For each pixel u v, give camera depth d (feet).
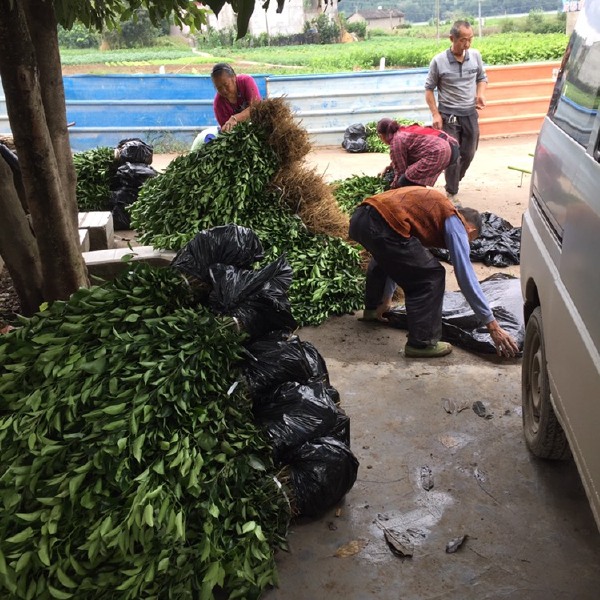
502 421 12.21
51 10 14.03
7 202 13.76
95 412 8.14
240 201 18.28
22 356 9.34
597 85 9.09
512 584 8.63
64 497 7.47
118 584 7.30
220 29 139.95
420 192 13.70
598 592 8.44
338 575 8.87
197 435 8.38
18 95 11.68
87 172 26.73
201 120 46.24
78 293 10.00
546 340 9.58
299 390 10.19
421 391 13.33
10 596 7.18
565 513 9.84
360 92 46.39
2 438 8.34
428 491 10.42
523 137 46.73
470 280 12.96
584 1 11.47
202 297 11.62
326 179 34.76
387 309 16.66
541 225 10.63
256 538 8.26
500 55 69.87
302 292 17.22
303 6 144.87
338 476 9.66
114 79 44.78
